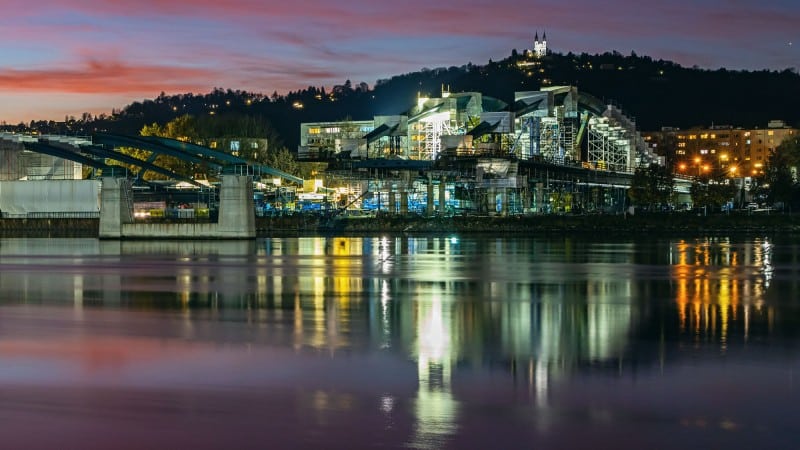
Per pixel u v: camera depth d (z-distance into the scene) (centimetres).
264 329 5516
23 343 5041
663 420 3469
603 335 5259
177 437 3325
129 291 7694
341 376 4188
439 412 3591
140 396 3850
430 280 8594
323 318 5984
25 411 3644
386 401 3750
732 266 10375
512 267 10262
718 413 3547
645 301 6894
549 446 3189
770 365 4388
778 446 3177
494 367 4366
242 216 18662
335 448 3191
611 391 3888
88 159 19725
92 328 5578
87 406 3706
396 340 5106
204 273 9600
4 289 7894
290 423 3462
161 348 4878
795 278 8825
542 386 3984
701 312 6244
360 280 8638
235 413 3594
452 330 5459
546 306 6575
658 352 4719
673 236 19500
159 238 19012
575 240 17638
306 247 15350
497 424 3425
